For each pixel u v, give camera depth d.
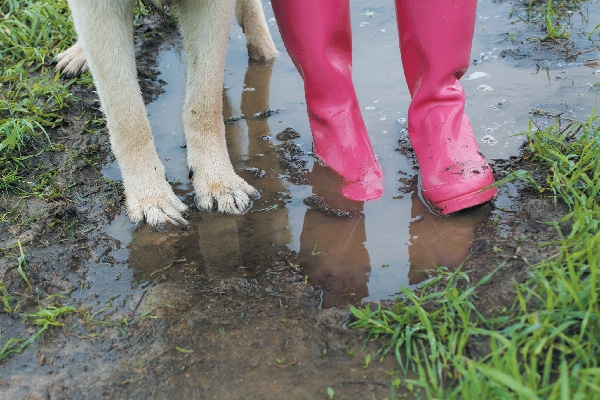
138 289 1.07
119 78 1.14
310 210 1.20
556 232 1.07
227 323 1.00
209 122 1.23
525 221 1.11
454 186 1.14
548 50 1.53
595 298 0.86
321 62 1.20
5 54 1.63
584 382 0.78
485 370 0.80
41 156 1.35
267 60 1.63
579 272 0.92
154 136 1.40
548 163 1.20
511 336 0.88
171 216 1.20
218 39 1.17
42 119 1.41
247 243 1.15
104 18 1.10
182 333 0.99
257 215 1.21
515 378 0.81
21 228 1.19
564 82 1.42
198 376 0.93
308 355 0.94
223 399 0.90
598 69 1.45
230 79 1.57
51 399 0.93
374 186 1.22
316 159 1.30
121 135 1.18
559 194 1.13
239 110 1.47
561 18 1.63
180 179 1.30
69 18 1.68
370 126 1.37
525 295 0.96
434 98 1.18
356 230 1.16
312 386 0.90
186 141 1.29
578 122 1.25
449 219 1.15
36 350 0.99
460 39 1.13
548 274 0.94
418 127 1.20
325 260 1.11
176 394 0.91
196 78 1.20
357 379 0.90
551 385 0.80
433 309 0.98
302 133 1.38
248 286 1.06
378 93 1.47
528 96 1.39
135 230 1.19
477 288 1.00
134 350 0.98
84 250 1.15
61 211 1.22
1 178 1.29
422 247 1.11
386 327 0.95
